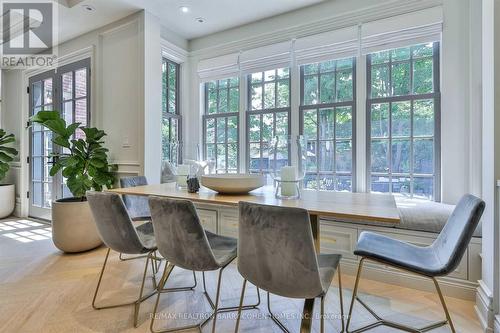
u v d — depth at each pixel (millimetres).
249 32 3551
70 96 3848
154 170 3254
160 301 1968
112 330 1621
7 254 2887
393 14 2752
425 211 2195
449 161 2525
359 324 1694
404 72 2797
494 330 1554
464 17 2461
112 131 3432
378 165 2900
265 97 3564
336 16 3010
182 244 1407
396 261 1424
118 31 3367
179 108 4020
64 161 2977
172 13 3268
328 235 2451
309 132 3252
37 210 4418
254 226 1156
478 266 1910
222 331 1644
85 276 2361
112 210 1624
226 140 3852
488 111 1633
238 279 2352
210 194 1865
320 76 3197
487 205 1655
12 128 4758
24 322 1688
